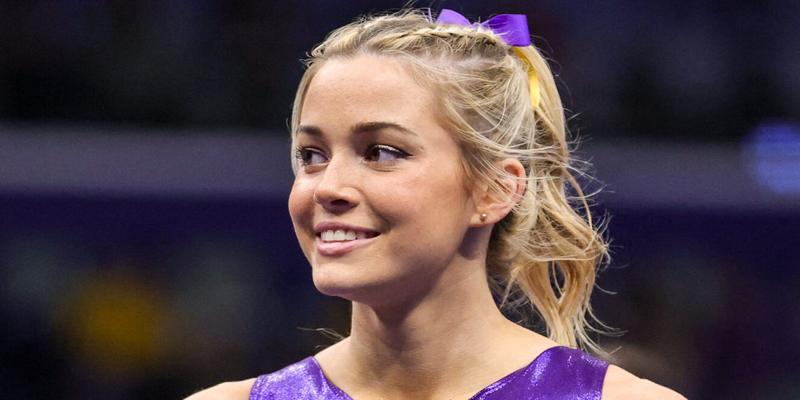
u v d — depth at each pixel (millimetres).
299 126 6246
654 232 16594
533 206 6605
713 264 16500
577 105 18828
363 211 5957
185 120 18688
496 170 6305
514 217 6578
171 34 19125
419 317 6266
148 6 19156
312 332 16984
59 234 16859
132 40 19062
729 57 19234
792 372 16312
